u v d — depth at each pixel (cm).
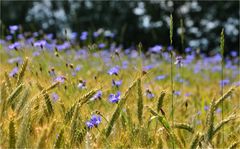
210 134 433
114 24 3747
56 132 425
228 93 450
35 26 3709
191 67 1328
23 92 440
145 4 3753
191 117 571
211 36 3847
